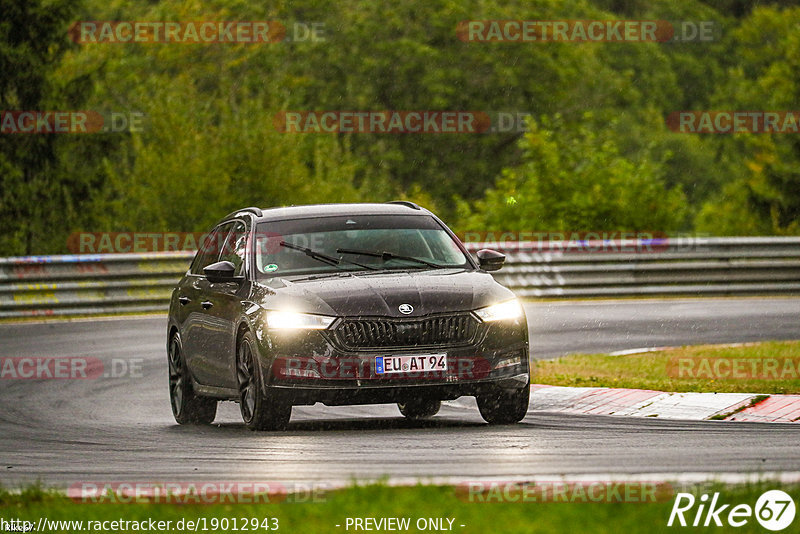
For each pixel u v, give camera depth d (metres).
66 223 148.75
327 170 149.88
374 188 153.50
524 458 29.09
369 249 38.56
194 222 134.00
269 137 137.25
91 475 29.09
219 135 137.12
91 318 81.06
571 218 118.88
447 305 34.97
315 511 21.38
